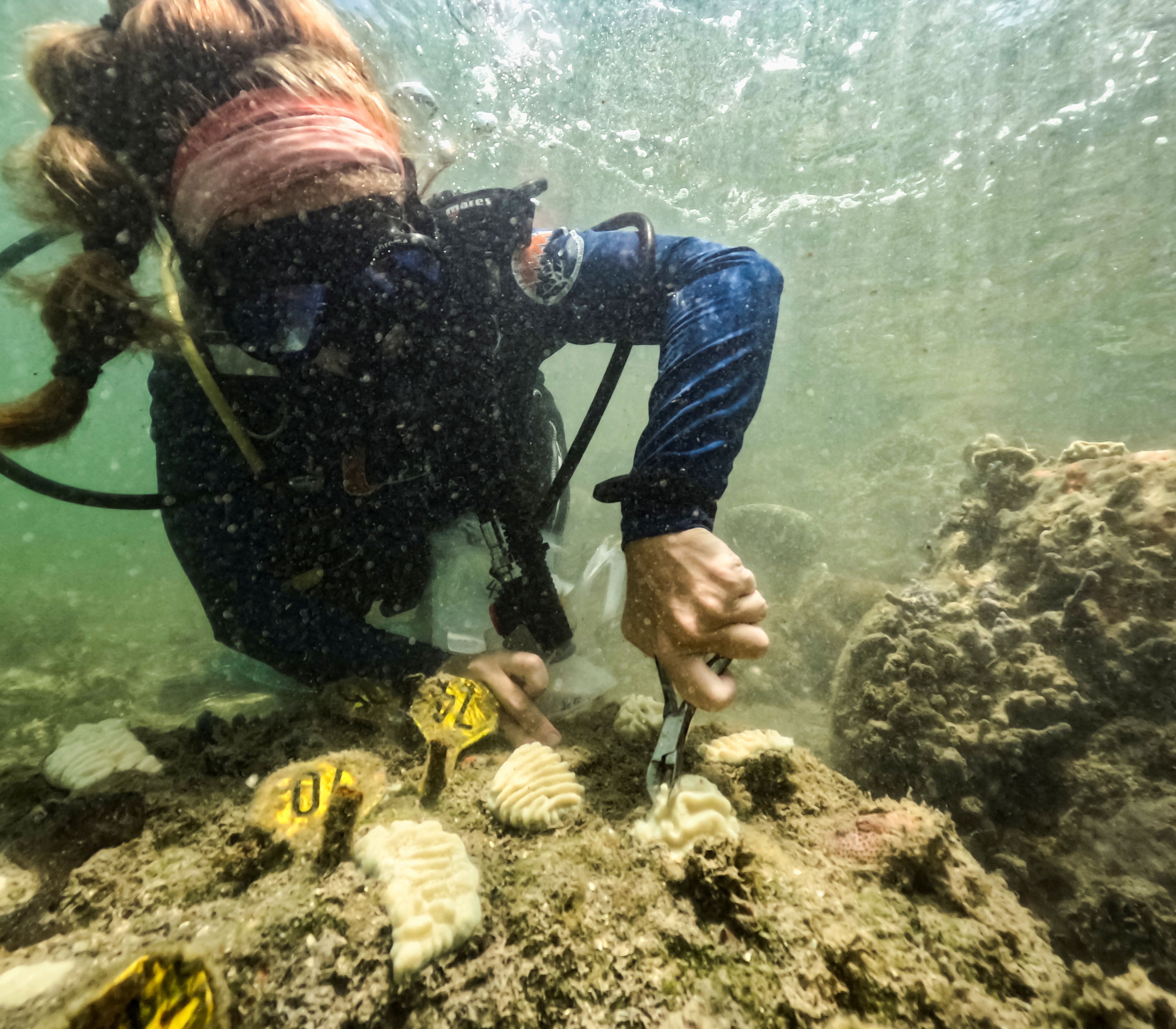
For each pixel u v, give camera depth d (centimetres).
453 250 172
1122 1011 91
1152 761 185
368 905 103
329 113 144
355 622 185
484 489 179
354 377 166
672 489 129
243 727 167
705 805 123
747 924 102
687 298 173
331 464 182
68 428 156
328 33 160
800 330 1322
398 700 173
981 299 1016
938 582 260
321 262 149
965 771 201
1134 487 228
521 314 196
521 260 194
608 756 157
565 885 108
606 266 195
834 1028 88
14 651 537
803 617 435
